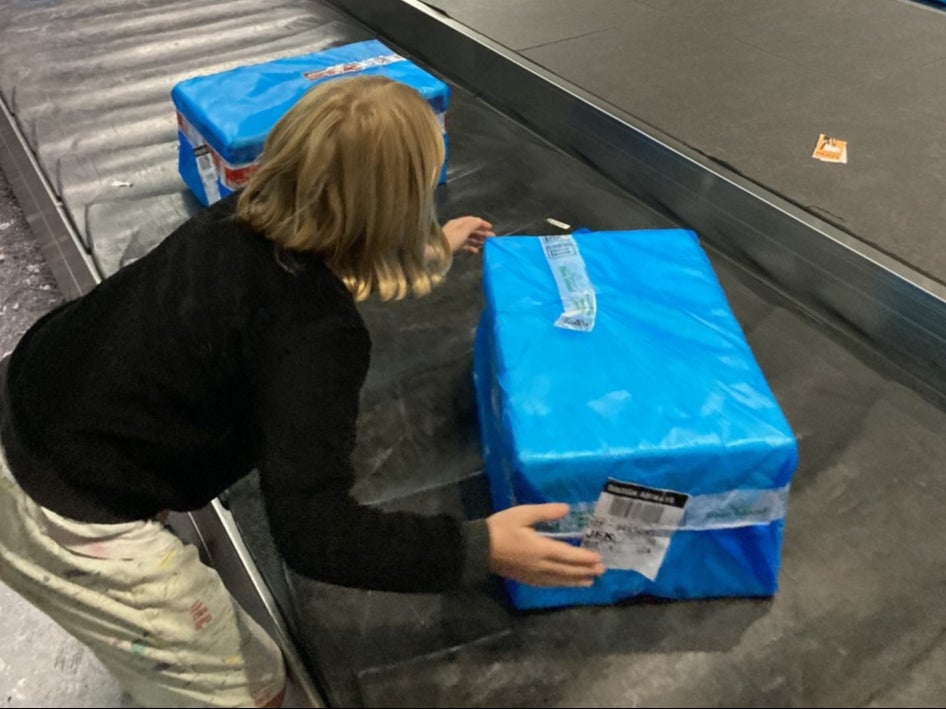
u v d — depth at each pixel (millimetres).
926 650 921
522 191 1754
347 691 877
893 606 968
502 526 748
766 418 879
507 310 1002
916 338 1340
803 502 1099
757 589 958
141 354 731
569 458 837
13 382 805
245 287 703
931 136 1732
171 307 729
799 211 1495
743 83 1938
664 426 865
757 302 1489
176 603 812
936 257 1382
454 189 1747
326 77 1617
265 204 717
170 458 764
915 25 2211
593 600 951
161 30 2412
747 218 1569
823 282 1468
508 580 939
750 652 915
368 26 2504
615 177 1830
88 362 766
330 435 671
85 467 740
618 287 1054
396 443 1163
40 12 2488
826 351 1375
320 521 672
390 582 707
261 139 1435
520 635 927
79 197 1685
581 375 920
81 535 776
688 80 1951
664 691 877
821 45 2115
